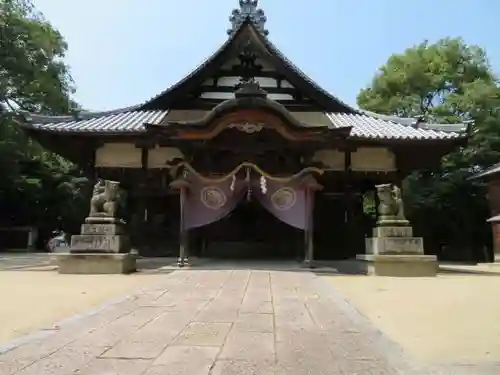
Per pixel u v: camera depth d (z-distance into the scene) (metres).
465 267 20.02
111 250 14.03
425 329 6.29
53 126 18.08
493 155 30.02
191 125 16.75
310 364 4.39
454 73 33.47
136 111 21.00
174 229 19.41
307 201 16.08
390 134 18.20
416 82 33.56
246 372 4.09
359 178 19.41
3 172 33.59
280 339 5.36
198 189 16.28
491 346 5.35
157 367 4.21
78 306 7.98
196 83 20.52
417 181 31.75
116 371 4.08
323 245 19.28
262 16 21.81
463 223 31.44
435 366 4.47
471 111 30.39
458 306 8.25
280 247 19.73
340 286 11.25
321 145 17.95
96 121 19.33
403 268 14.00
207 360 4.45
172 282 10.90
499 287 11.15
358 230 19.41
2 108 33.16
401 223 14.66
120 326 5.98
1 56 31.14
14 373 4.04
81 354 4.64
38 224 37.50
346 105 21.27
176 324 6.12
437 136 17.88
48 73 33.97
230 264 16.41
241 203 19.67
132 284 11.18
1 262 20.44
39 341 5.18
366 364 4.43
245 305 7.71
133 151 19.34
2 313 7.29
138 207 19.39
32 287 10.59
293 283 10.80
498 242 25.14
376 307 8.14
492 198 26.11
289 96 21.14
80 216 38.22
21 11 34.12
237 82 20.95
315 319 6.55
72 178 38.16
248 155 18.19
